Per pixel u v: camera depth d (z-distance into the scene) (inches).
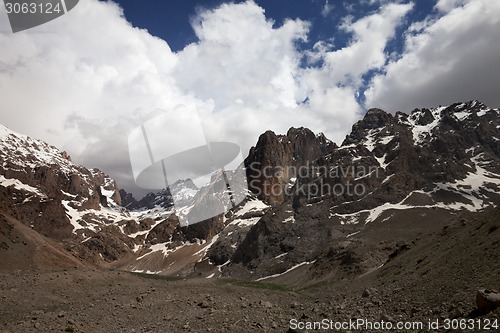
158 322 1203.9
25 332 947.3
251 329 971.3
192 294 2009.1
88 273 2417.6
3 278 2038.6
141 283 2425.0
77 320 1203.2
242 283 3895.2
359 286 2411.4
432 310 888.9
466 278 1059.3
